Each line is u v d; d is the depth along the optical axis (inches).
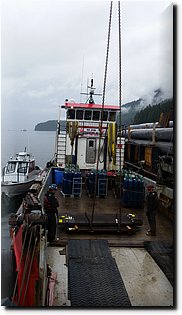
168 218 285.7
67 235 228.2
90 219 240.8
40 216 169.5
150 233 236.2
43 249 151.7
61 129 433.7
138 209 306.3
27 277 142.7
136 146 496.7
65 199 331.6
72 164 388.8
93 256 172.7
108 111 431.2
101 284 146.5
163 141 365.7
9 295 150.0
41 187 318.3
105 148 419.2
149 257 201.8
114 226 237.3
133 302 156.2
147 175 394.3
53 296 157.9
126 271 184.1
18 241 172.6
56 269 183.0
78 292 139.1
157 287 169.0
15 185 486.3
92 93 456.1
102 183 341.7
